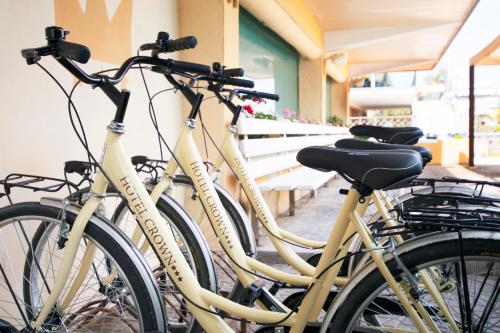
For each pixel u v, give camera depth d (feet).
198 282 5.74
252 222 11.44
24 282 5.73
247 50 16.92
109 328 5.94
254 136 13.07
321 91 25.44
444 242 4.07
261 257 10.85
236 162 7.18
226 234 6.11
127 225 7.89
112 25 8.66
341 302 4.36
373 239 4.36
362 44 25.17
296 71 25.18
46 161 7.11
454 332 4.44
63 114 7.43
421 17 23.06
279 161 14.24
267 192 14.58
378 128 7.97
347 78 37.24
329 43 25.45
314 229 13.39
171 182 6.34
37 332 5.01
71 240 4.81
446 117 52.39
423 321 4.37
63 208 5.00
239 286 6.25
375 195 5.69
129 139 9.09
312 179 13.02
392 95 60.70
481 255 3.96
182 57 11.43
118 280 5.86
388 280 4.21
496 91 42.78
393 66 36.86
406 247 4.19
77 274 5.27
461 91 49.78
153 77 9.96
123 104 4.74
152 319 4.77
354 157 4.24
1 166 6.37
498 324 4.19
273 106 20.72
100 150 8.30
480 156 44.57
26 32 6.75
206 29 11.30
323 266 4.75
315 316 4.92
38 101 6.96
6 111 6.43
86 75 4.34
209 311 5.14
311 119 25.57
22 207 5.14
